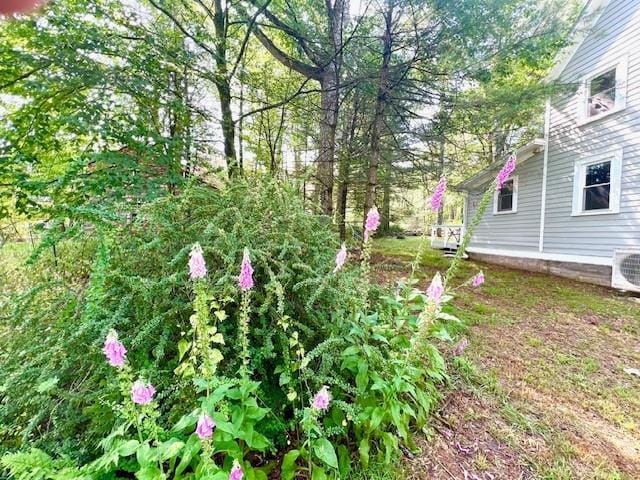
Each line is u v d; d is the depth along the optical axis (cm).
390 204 1051
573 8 607
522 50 540
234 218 217
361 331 182
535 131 810
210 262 202
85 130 425
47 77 402
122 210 226
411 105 703
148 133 464
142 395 112
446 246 1224
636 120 594
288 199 246
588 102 705
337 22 629
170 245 209
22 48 409
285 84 779
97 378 161
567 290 593
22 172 395
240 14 595
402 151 730
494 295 549
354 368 180
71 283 209
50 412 149
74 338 159
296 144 892
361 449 160
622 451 192
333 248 262
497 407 227
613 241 628
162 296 180
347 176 795
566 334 374
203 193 239
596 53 687
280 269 195
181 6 573
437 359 214
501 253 939
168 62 507
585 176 701
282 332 181
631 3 609
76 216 221
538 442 196
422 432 194
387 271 441
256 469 143
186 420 127
